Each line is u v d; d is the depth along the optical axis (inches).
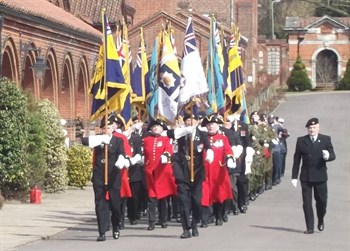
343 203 1084.5
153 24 2374.5
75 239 722.2
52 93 1501.0
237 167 918.4
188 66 821.9
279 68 3976.4
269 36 4547.2
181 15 2463.1
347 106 2881.4
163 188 795.4
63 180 1165.1
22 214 902.4
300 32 4020.7
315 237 744.3
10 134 983.0
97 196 709.3
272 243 700.0
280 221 868.6
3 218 864.3
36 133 1055.0
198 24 2472.9
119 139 714.8
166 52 850.8
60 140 1146.0
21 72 1284.4
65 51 1550.2
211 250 655.1
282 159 1494.8
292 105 2923.2
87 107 1763.0
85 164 1229.1
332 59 4047.7
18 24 1249.4
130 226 831.1
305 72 3774.6
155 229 800.9
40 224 821.9
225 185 823.7
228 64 1084.5
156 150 792.3
